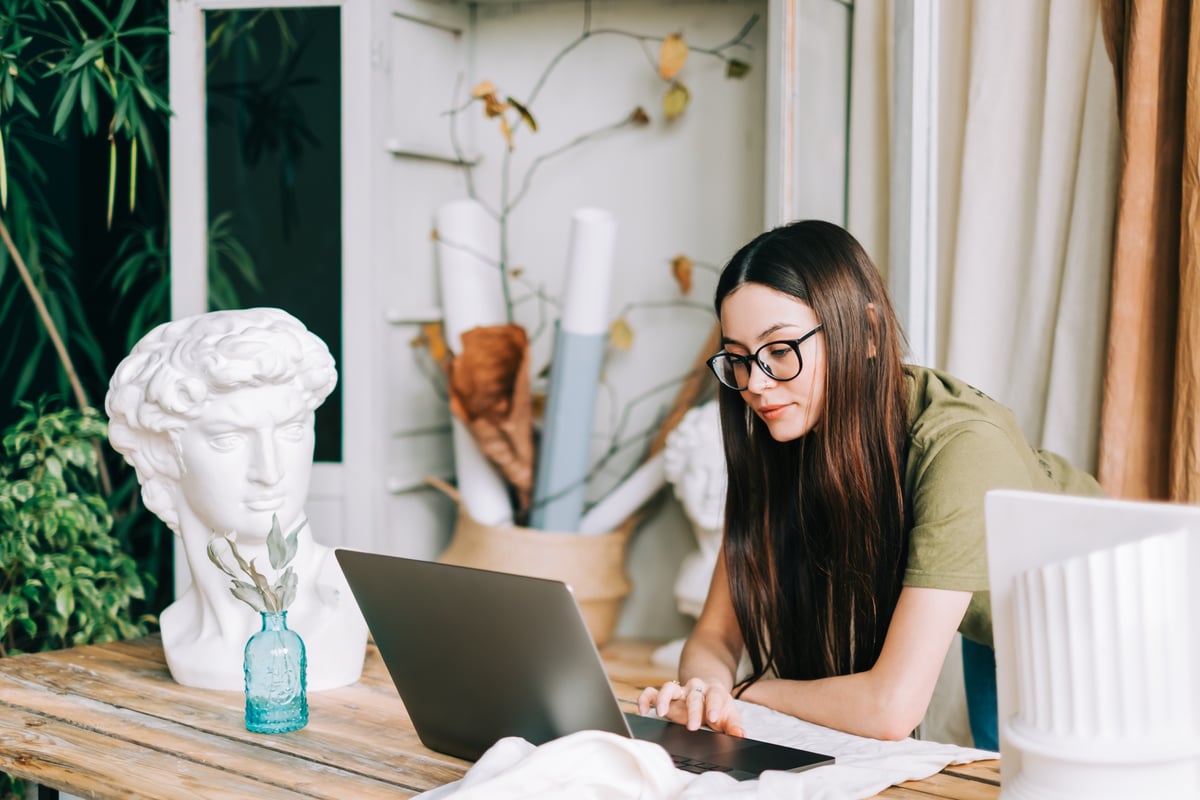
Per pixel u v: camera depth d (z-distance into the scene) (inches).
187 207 114.6
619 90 127.9
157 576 132.0
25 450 125.1
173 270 115.6
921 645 61.1
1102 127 98.6
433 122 125.5
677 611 127.3
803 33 104.6
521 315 132.9
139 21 124.2
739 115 122.6
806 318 62.7
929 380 67.8
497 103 128.1
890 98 102.8
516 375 125.4
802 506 68.5
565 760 46.7
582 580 124.0
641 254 128.4
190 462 70.6
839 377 63.1
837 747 58.8
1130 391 96.1
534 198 131.6
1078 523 41.8
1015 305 103.3
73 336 132.7
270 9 113.5
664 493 126.9
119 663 76.3
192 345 70.6
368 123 113.7
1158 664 39.8
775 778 49.1
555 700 50.8
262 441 70.4
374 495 116.6
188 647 71.7
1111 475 97.0
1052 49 99.6
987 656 81.3
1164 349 96.5
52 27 127.2
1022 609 41.9
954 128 104.8
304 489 74.0
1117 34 96.7
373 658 78.4
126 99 113.3
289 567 64.6
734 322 64.2
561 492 125.3
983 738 82.7
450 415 130.0
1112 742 39.8
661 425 127.7
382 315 116.8
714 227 124.8
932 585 61.4
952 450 62.9
